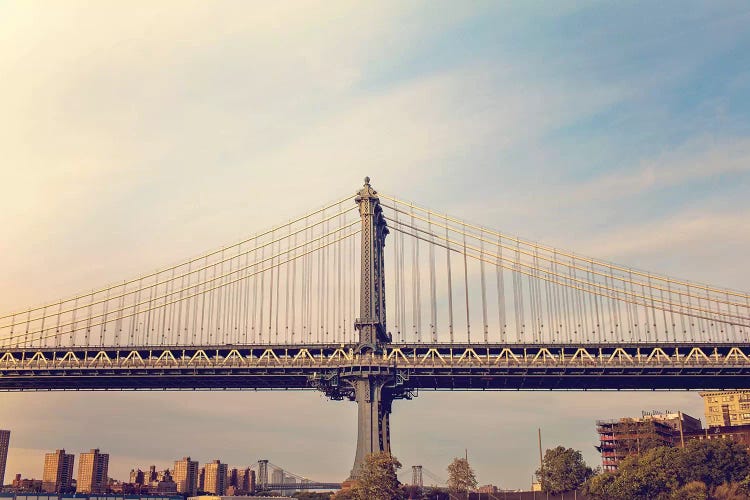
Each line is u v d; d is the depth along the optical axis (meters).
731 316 138.88
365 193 148.75
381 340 143.38
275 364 140.88
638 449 187.25
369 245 145.25
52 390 154.62
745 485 125.50
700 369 136.00
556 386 147.00
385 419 140.00
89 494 172.38
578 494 164.00
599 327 141.50
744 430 198.50
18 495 168.38
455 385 147.75
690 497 121.75
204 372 143.12
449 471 170.38
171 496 179.12
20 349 145.88
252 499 178.88
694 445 134.62
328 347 142.12
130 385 152.25
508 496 168.38
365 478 121.50
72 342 147.75
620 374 137.00
